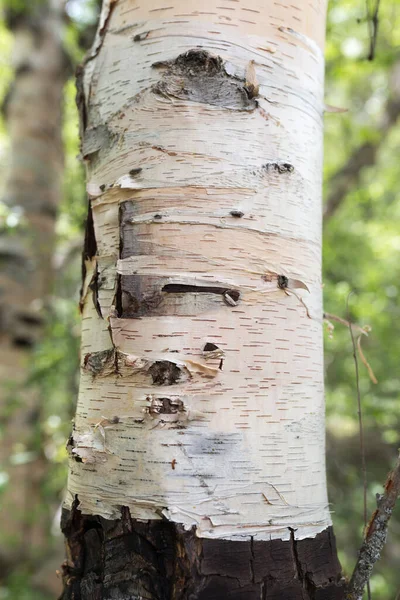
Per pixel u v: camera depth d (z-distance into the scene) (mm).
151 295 1328
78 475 1393
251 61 1412
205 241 1338
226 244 1340
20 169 4523
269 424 1321
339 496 4367
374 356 4699
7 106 4824
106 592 1292
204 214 1346
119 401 1335
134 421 1309
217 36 1410
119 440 1322
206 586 1229
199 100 1383
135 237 1362
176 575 1251
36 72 4766
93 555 1380
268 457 1312
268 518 1294
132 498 1291
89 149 1502
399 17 5012
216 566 1241
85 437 1366
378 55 4961
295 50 1479
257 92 1398
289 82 1457
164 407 1288
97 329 1423
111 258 1418
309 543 1333
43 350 3885
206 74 1391
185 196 1353
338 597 1351
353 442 4777
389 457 4613
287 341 1369
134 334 1329
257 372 1324
